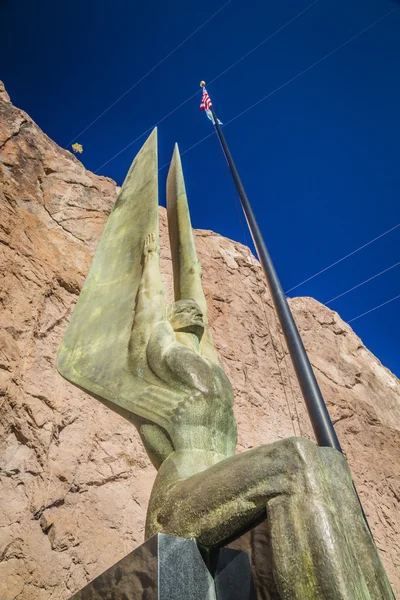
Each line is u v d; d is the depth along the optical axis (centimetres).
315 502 264
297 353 924
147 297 462
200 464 355
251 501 280
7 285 916
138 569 272
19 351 842
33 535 660
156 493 338
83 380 431
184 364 403
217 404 393
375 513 1209
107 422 900
